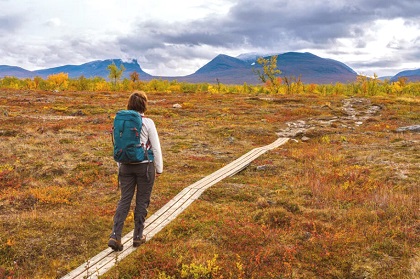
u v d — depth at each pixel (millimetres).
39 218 7988
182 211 8633
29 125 23641
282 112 34594
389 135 21531
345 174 12203
